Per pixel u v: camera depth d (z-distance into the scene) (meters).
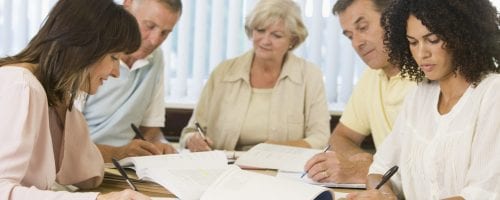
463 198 1.26
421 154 1.42
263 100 2.40
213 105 2.43
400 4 1.42
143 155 1.86
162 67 2.41
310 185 1.35
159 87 2.41
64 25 1.29
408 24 1.35
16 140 1.21
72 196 1.20
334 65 2.97
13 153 1.20
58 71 1.29
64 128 1.49
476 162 1.28
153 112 2.40
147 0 2.12
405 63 1.49
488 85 1.30
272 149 2.05
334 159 1.74
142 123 2.41
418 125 1.46
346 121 2.29
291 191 1.31
